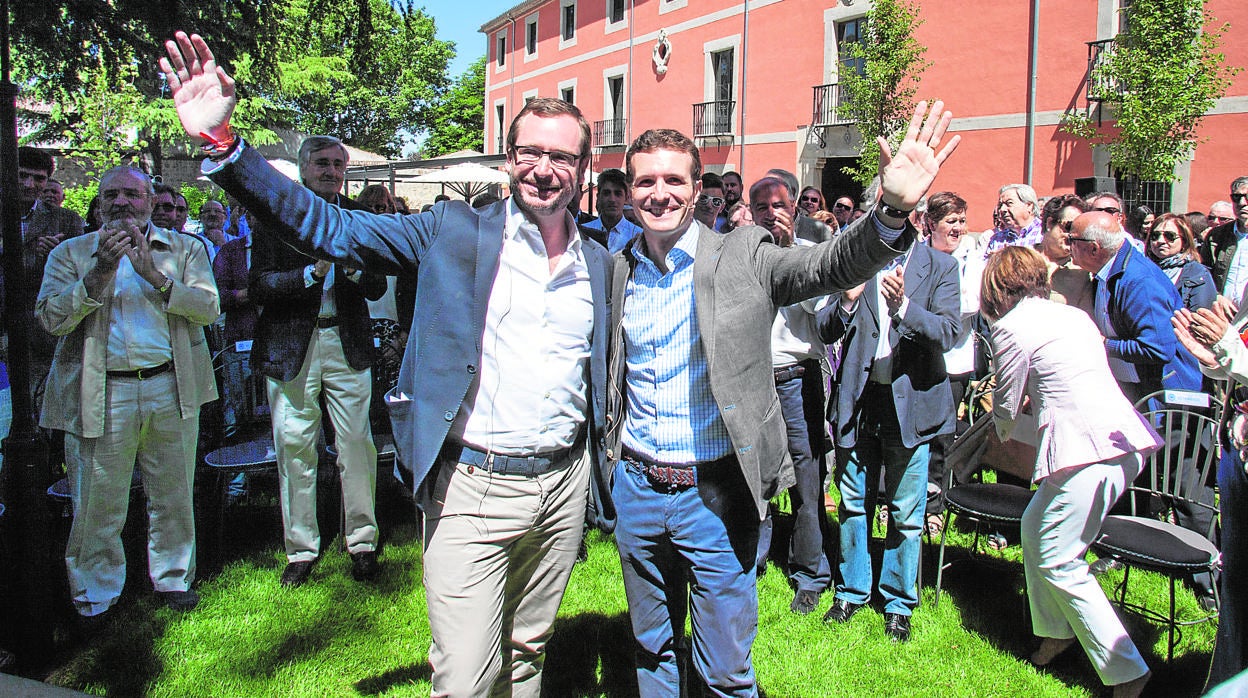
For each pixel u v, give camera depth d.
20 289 3.06
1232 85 10.91
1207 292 5.02
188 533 3.69
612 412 2.42
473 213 2.15
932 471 4.47
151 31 6.28
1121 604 3.56
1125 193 12.20
